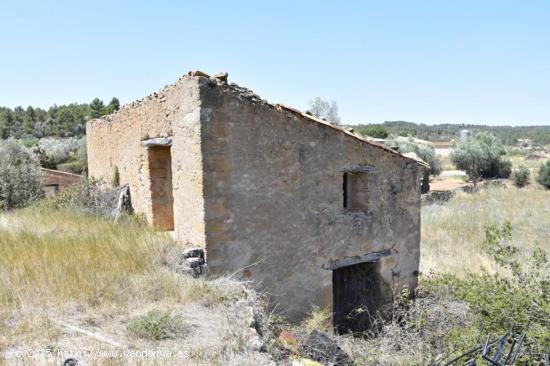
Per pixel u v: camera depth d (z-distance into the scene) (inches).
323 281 325.1
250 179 281.7
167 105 307.4
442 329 278.4
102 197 440.5
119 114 429.7
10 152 752.3
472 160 1263.5
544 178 1144.2
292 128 299.9
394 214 370.0
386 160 360.8
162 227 356.2
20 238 306.8
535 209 777.6
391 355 250.5
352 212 346.0
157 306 219.3
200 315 215.6
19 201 612.7
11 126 2539.4
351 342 274.4
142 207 377.4
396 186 370.0
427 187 965.8
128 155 409.1
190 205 280.7
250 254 285.3
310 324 291.4
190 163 275.7
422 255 486.6
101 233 320.2
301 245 310.3
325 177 321.1
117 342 179.9
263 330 222.4
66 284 227.9
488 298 244.5
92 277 238.5
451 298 323.6
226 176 270.8
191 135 270.7
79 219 381.1
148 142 344.5
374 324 333.1
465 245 532.1
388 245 366.9
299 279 311.1
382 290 362.6
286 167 298.7
